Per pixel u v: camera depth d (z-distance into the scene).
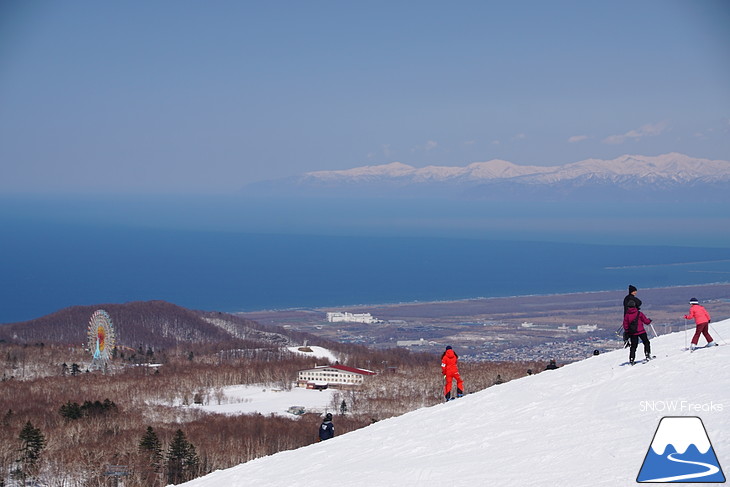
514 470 21.09
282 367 178.62
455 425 29.59
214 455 84.44
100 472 76.06
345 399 139.62
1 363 171.38
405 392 142.88
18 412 110.25
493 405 31.86
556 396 30.69
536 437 24.53
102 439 90.88
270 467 29.05
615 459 20.08
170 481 75.19
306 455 30.20
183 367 177.62
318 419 115.12
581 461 20.56
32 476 75.94
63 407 109.31
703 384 26.81
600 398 28.19
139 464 78.31
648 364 32.59
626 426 23.11
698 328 33.62
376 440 30.14
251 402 138.62
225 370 171.88
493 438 25.80
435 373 162.12
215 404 135.88
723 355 31.28
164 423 107.25
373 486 22.48
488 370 160.75
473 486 20.36
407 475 22.95
